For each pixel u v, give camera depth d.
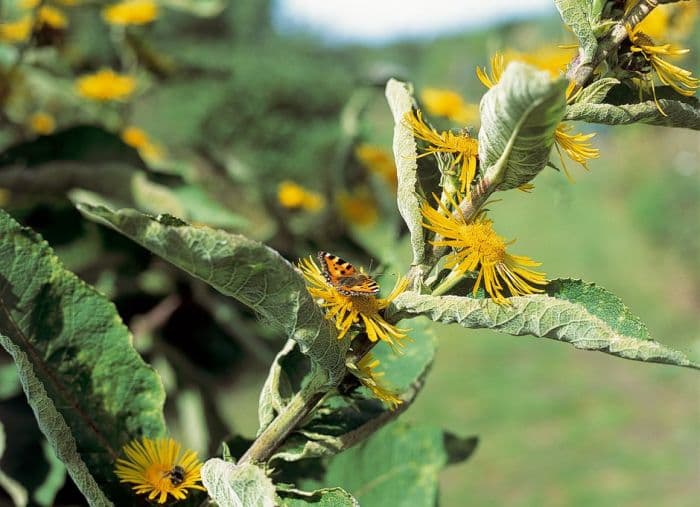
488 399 4.60
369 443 1.03
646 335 0.75
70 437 0.77
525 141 0.72
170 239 0.67
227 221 1.45
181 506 0.85
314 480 1.01
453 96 1.66
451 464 1.04
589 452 4.00
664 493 3.60
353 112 1.69
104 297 0.87
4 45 1.63
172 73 1.93
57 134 1.33
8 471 1.08
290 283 0.70
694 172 7.28
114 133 1.35
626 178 9.23
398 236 1.14
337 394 0.80
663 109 0.77
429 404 4.55
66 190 1.39
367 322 0.74
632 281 6.78
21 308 0.85
